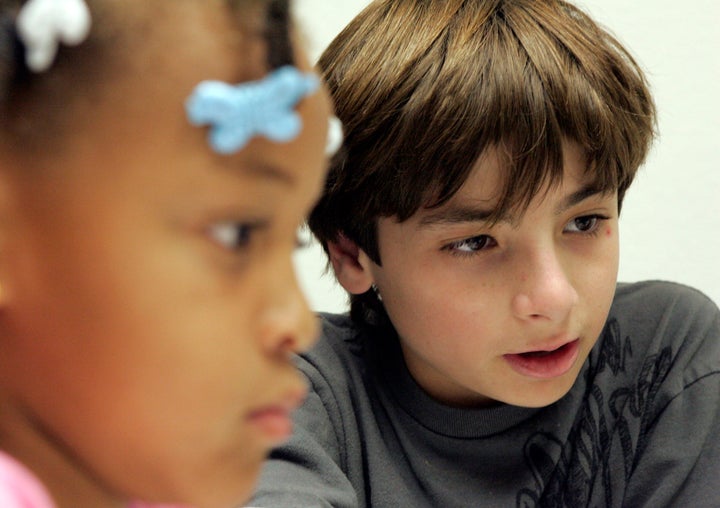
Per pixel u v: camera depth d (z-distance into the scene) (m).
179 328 0.45
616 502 1.24
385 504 1.18
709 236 1.93
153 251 0.45
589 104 0.98
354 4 1.81
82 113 0.43
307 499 0.94
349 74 1.05
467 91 0.96
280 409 0.50
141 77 0.43
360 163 1.04
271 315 0.47
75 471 0.51
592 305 1.07
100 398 0.46
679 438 1.24
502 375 1.07
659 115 1.79
